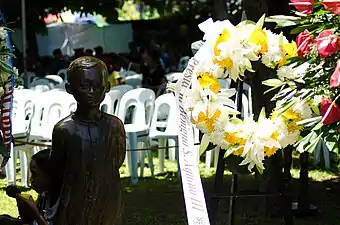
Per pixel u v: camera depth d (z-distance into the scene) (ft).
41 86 31.91
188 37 60.29
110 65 46.26
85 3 47.98
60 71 43.11
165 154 30.68
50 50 58.03
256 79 15.39
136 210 22.16
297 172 26.53
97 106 10.42
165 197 23.88
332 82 9.11
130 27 62.03
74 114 10.46
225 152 12.07
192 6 59.11
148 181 26.40
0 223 10.60
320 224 20.33
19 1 41.37
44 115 24.93
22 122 24.85
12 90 15.11
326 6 9.23
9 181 25.14
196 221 10.31
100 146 10.32
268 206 20.51
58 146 10.29
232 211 14.69
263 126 10.95
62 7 48.06
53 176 10.59
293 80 10.71
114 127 10.52
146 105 26.21
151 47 58.23
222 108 10.94
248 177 25.84
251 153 10.98
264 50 10.96
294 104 10.38
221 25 11.01
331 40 9.34
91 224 10.39
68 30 58.80
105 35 60.70
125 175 27.30
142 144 26.66
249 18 17.29
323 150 28.17
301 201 20.94
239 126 11.02
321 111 9.89
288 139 11.01
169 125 25.82
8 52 13.15
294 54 10.81
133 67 48.42
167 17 61.77
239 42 10.91
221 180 14.43
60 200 10.36
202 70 11.00
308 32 10.12
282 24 10.42
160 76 44.91
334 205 22.58
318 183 25.94
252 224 19.77
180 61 53.11
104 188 10.39
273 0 17.66
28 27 48.39
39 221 10.28
